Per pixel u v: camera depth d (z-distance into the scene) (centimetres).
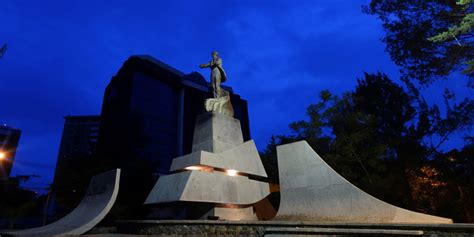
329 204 834
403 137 1580
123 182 2153
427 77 1294
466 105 1470
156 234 944
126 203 2058
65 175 1941
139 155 4294
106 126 4772
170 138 4972
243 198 1105
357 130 1605
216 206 1038
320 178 880
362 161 1603
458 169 1477
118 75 4969
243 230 798
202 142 1183
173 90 5369
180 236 864
